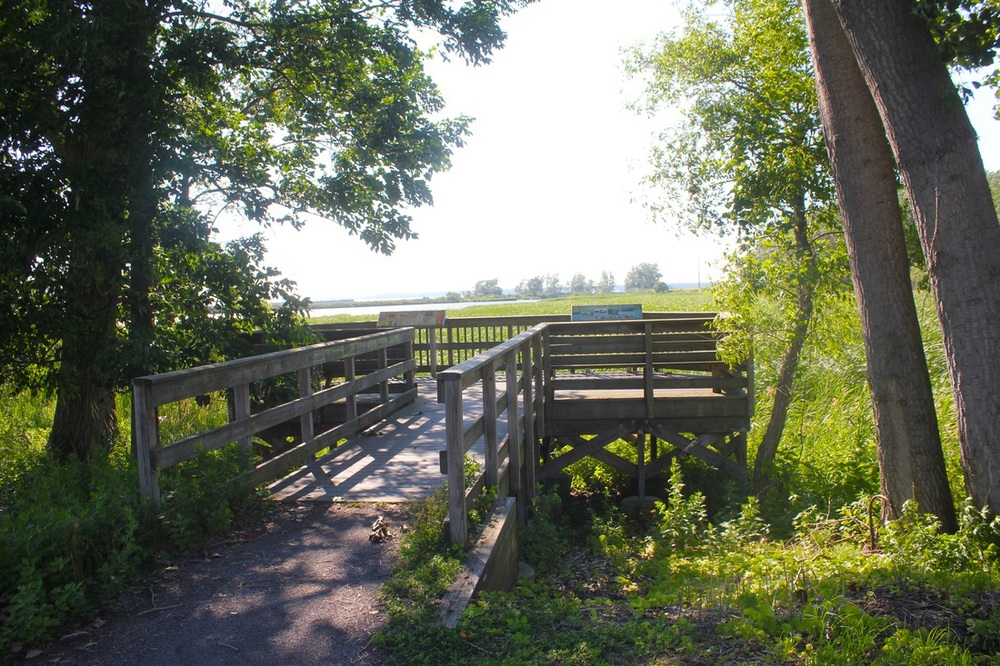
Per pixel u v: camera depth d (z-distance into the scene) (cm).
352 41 937
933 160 573
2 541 410
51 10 758
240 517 563
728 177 1008
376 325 1402
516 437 704
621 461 1020
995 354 575
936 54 573
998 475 577
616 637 405
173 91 880
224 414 1220
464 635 387
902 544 584
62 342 850
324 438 768
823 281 914
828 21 662
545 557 694
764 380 1401
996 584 513
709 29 1001
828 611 434
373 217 1073
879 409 677
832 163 688
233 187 955
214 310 929
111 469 720
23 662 360
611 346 1002
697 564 645
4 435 1002
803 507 866
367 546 510
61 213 770
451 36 978
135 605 423
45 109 782
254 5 978
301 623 400
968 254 573
